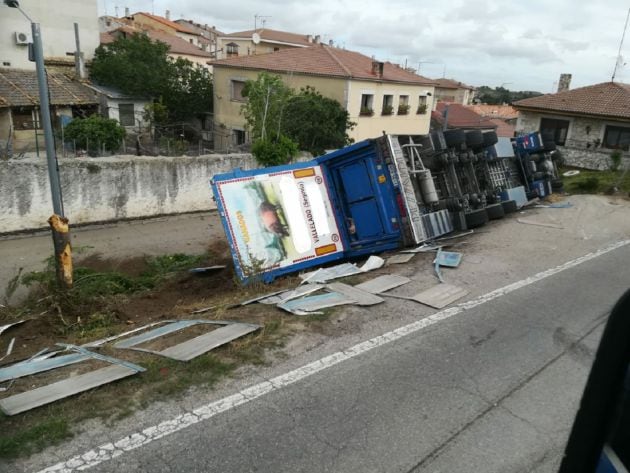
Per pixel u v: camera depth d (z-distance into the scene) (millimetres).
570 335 5746
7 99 22812
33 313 7277
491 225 11422
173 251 12758
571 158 24516
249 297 7297
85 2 30484
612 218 12148
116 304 7621
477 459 3613
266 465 3449
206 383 4375
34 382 4445
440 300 6602
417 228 9477
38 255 11727
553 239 10125
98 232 13836
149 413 3924
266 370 4652
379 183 9750
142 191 15023
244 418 3926
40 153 17344
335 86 28156
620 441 1586
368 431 3855
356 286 7133
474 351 5234
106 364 4742
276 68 29719
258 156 17719
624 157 22797
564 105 26141
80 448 3488
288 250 9219
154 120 28453
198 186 16297
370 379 4586
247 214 8844
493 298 6797
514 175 14281
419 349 5219
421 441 3777
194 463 3422
